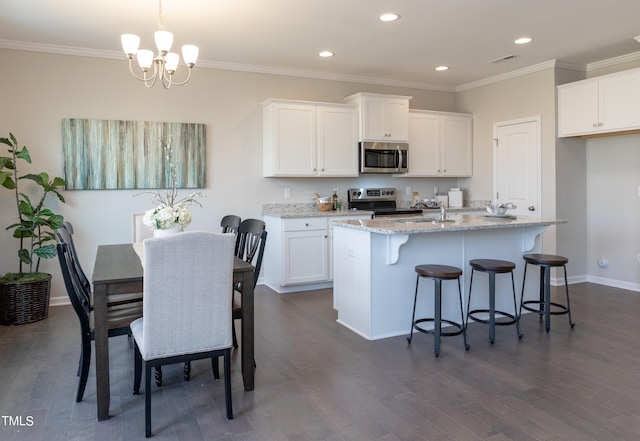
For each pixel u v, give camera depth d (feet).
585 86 16.39
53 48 14.73
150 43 14.39
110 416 7.92
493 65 17.79
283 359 10.45
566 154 17.62
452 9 12.07
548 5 11.91
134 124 15.81
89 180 15.30
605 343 11.26
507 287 13.58
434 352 10.73
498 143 19.75
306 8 11.83
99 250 11.36
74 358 10.57
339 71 18.57
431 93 21.31
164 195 16.38
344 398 8.52
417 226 11.49
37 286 13.29
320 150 17.80
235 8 11.73
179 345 7.51
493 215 13.99
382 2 11.54
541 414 7.84
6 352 10.94
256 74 17.75
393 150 18.98
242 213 17.74
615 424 7.49
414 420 7.70
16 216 14.64
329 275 17.40
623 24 13.37
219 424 7.63
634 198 16.71
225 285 7.70
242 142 17.62
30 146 14.70
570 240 17.85
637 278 16.75
